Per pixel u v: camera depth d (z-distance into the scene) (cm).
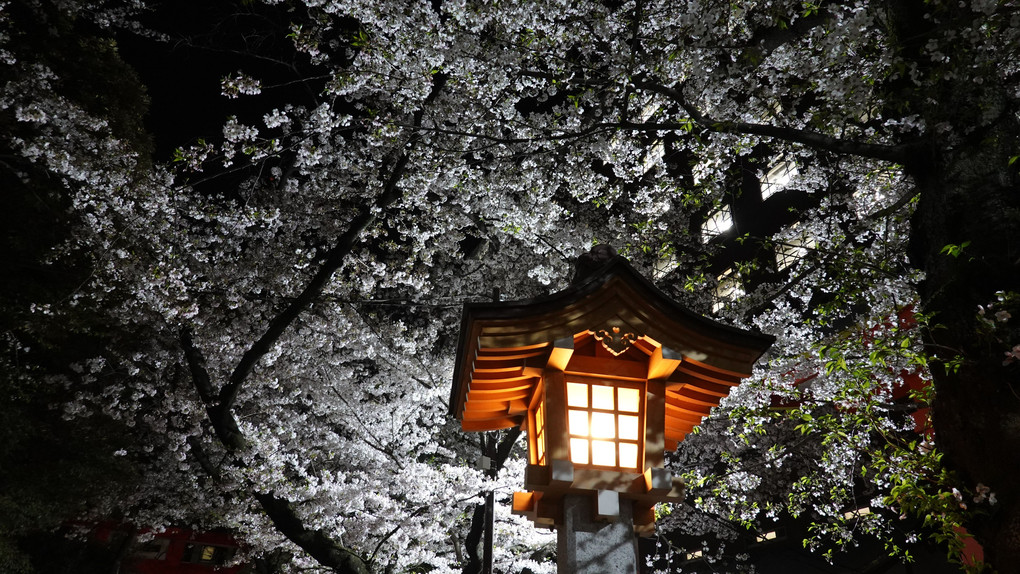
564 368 382
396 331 1370
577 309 380
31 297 1274
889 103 551
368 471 1452
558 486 351
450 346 1498
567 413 374
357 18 1038
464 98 1153
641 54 956
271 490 1066
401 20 1014
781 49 837
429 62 1034
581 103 1079
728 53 895
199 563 2175
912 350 661
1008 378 402
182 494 1527
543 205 1136
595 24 975
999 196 453
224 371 1337
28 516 1354
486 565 1167
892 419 1099
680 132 991
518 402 434
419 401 1465
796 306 1501
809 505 1670
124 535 1898
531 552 1516
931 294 472
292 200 1521
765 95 870
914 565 1366
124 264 1130
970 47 493
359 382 1538
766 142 924
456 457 1778
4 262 1267
